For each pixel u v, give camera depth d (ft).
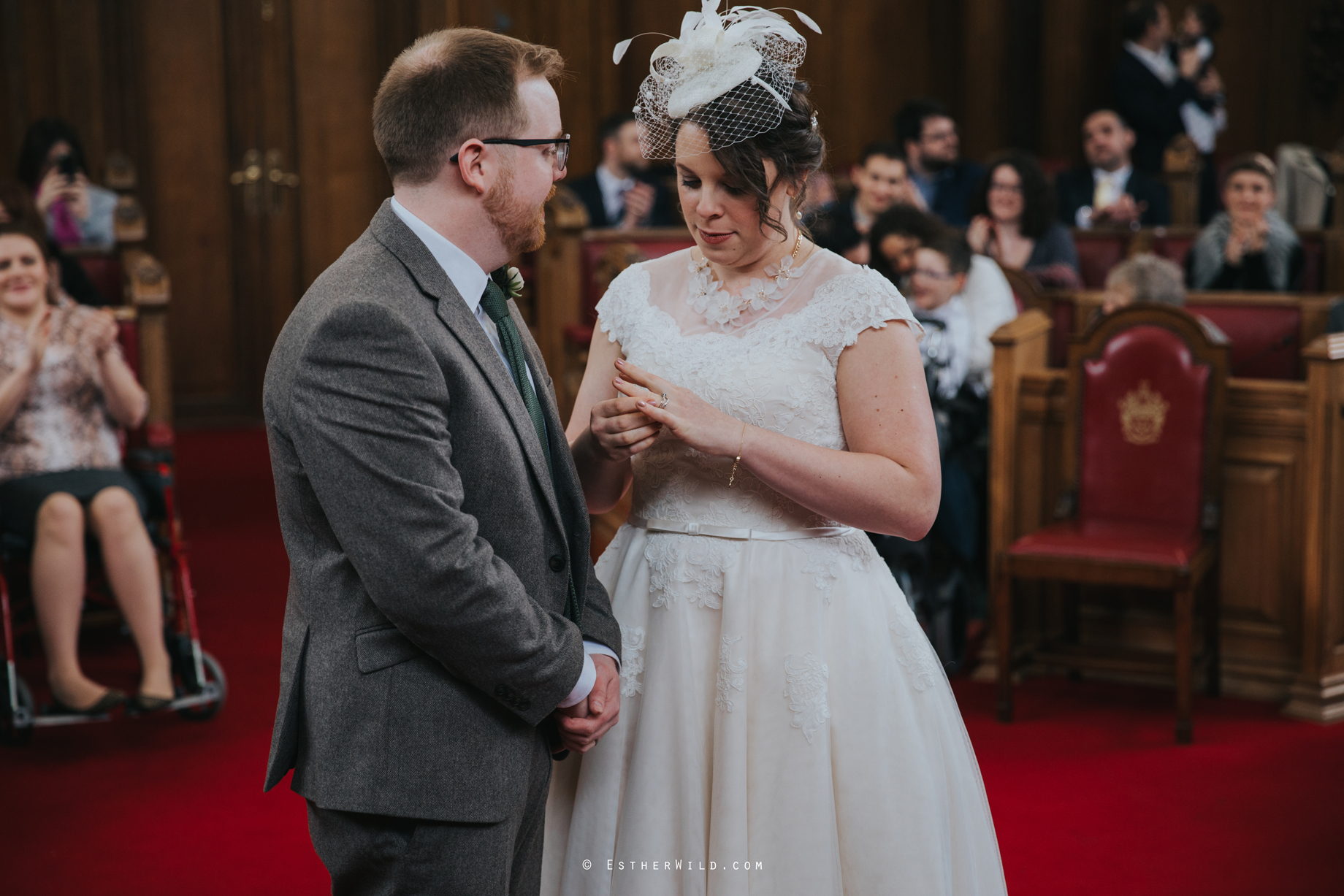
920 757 6.32
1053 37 30.78
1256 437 12.98
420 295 5.40
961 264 14.38
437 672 5.43
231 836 10.22
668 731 6.37
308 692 5.47
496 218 5.57
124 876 9.52
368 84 28.30
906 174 18.43
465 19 28.53
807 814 6.16
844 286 6.33
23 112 25.67
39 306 12.49
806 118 6.09
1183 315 12.79
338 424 5.09
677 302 6.75
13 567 12.43
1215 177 25.89
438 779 5.38
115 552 12.17
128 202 16.48
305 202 28.12
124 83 26.43
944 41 31.35
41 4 25.49
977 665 13.96
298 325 5.35
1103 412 13.10
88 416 12.82
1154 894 9.07
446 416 5.35
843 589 6.47
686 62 5.97
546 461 5.90
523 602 5.34
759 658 6.31
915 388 6.29
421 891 5.48
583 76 30.01
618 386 6.16
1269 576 13.07
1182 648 11.86
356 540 5.14
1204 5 26.84
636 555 6.70
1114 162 23.35
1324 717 12.44
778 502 6.43
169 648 13.00
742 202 6.10
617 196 23.95
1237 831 10.07
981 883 6.66
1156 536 12.53
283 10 27.43
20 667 14.35
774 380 6.31
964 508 13.28
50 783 11.26
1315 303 14.57
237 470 23.52
